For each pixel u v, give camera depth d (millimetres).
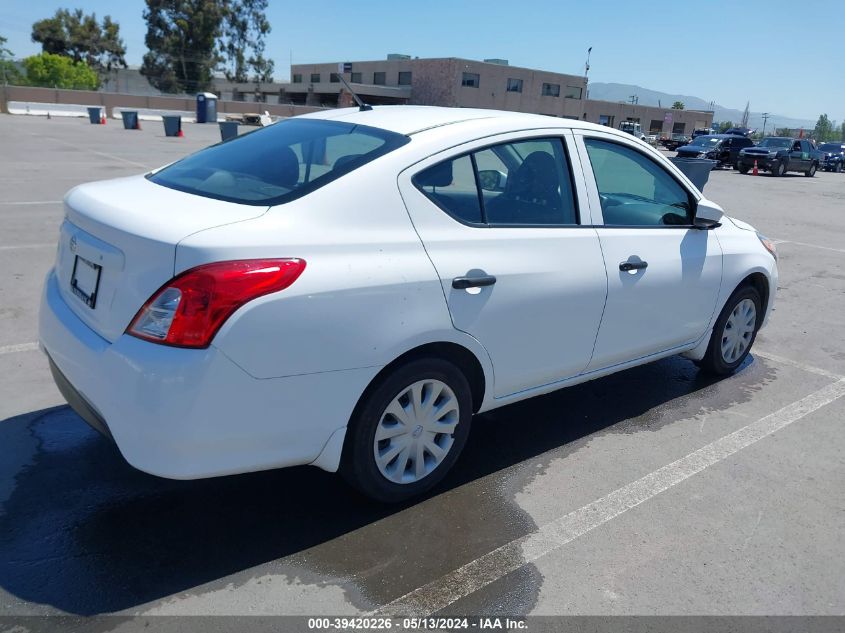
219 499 3230
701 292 4402
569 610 2660
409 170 3014
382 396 2941
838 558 3062
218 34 70438
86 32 77438
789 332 6395
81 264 2914
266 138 3570
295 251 2629
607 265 3707
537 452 3877
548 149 3592
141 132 29625
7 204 10180
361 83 70750
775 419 4461
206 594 2627
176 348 2453
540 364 3533
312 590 2682
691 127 87938
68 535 2916
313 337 2639
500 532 3117
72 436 3709
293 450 2752
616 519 3268
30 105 38938
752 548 3102
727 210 15492
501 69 64812
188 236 2490
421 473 3234
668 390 4871
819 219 14781
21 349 4812
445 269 3004
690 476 3697
